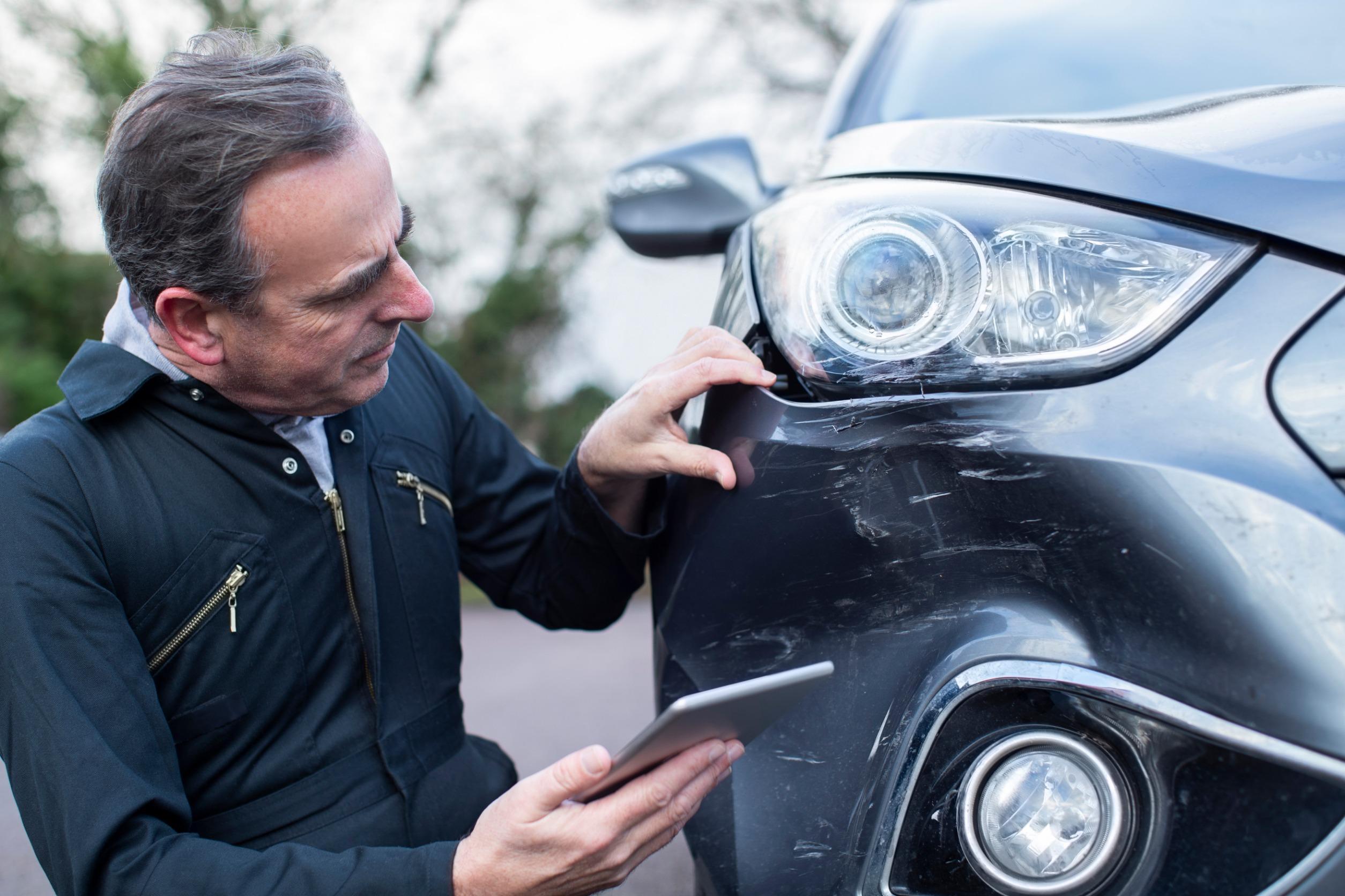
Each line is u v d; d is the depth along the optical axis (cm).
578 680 369
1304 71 167
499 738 303
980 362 99
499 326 953
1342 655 81
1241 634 84
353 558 117
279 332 102
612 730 303
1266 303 92
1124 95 173
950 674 97
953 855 97
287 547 113
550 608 146
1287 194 96
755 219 134
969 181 109
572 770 93
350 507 117
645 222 202
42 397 778
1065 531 92
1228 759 86
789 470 106
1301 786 83
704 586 118
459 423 147
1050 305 98
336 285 101
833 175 124
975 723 96
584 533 134
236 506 110
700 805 115
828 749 106
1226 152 103
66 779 95
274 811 113
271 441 112
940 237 104
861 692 105
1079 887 93
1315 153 99
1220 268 94
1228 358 91
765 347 115
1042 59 183
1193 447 89
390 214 106
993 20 197
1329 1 177
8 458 103
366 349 109
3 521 100
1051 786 94
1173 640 87
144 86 101
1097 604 91
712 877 112
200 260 98
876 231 106
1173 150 105
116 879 94
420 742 123
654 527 130
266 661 112
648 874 216
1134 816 91
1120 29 185
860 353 103
